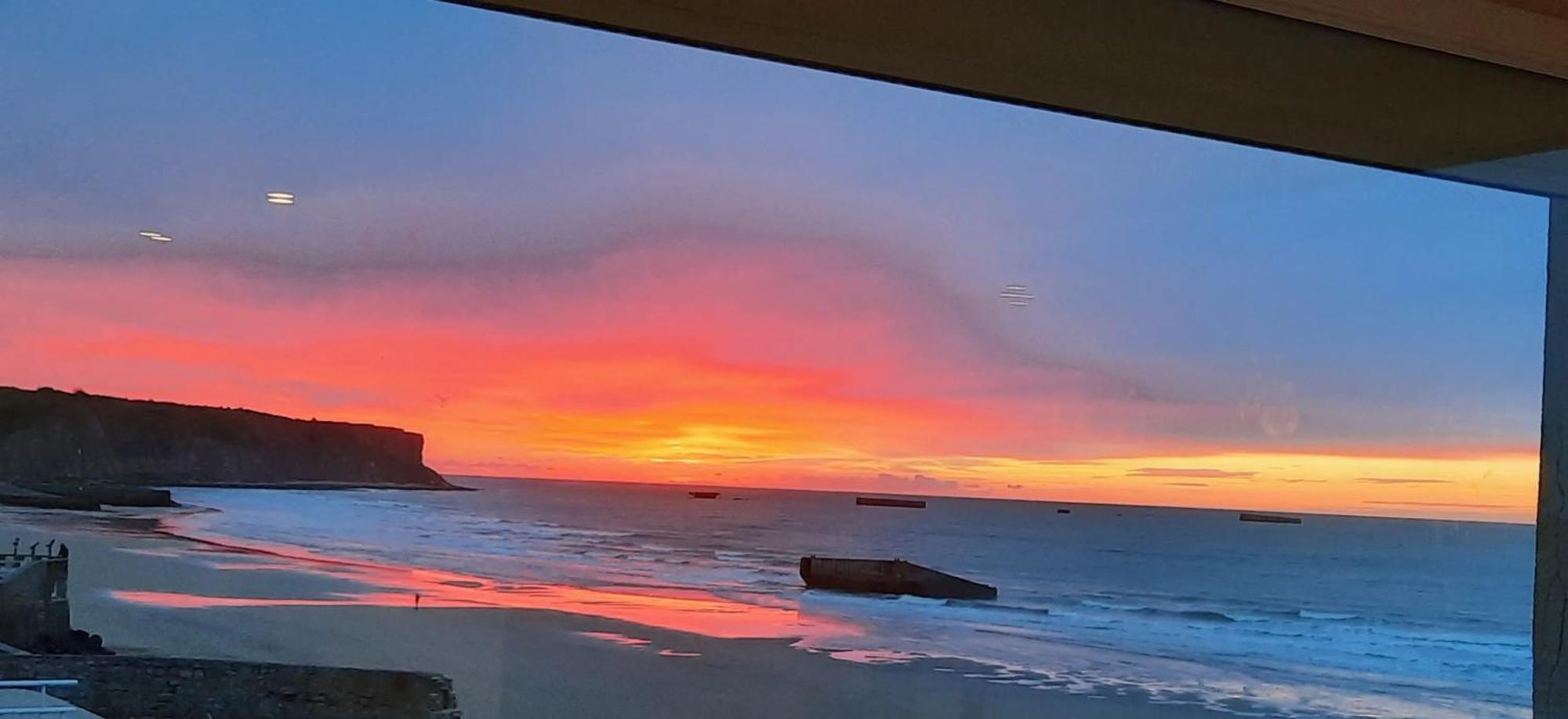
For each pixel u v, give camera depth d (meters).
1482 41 1.22
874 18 1.08
